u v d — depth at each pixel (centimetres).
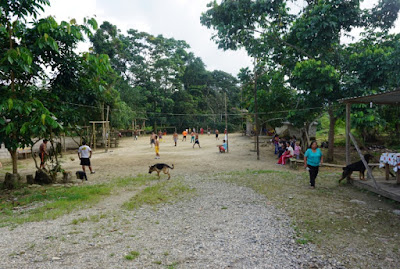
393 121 1989
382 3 1396
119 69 4903
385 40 1492
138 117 4212
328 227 534
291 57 1645
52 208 697
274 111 1812
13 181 977
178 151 2158
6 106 791
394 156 794
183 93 5478
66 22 894
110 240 484
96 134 2761
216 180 1025
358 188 840
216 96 5800
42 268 379
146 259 410
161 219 604
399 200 675
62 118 1066
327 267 387
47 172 1093
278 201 723
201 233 518
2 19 877
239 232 520
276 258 414
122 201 761
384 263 395
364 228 526
